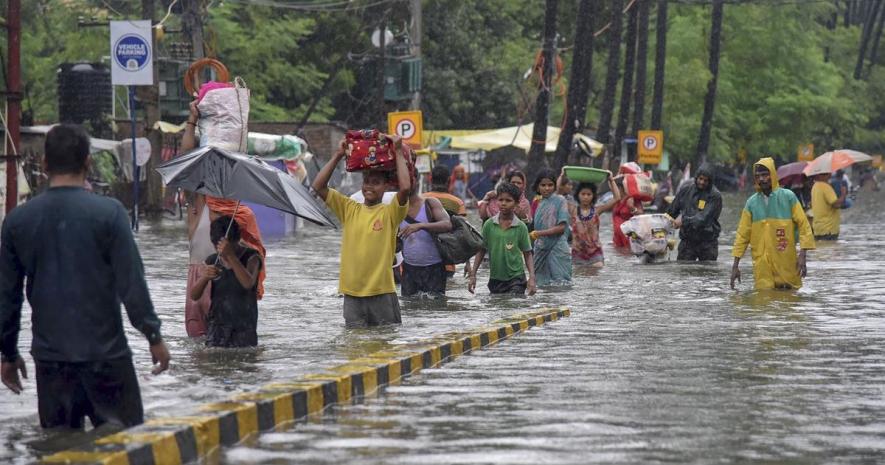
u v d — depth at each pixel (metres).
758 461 15.64
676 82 153.62
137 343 26.44
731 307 34.72
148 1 85.81
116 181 91.38
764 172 40.25
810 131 181.75
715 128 166.88
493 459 15.59
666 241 52.34
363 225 29.11
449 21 144.75
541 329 29.66
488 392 20.64
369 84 130.00
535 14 164.25
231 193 24.12
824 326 30.14
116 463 14.19
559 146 88.56
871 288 40.62
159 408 18.64
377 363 21.81
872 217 101.25
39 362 16.88
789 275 40.28
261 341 26.64
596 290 39.78
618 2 110.19
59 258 16.69
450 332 26.73
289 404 18.22
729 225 86.88
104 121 95.19
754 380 21.88
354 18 130.38
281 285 40.62
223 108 27.23
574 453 15.96
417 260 36.28
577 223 49.59
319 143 108.88
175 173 24.42
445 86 142.25
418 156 84.31
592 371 22.91
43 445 16.38
